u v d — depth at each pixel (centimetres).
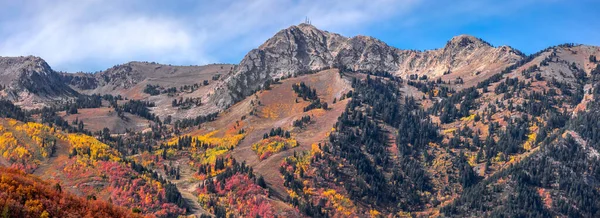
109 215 13575
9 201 12081
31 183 13512
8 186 12731
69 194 14050
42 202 12675
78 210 13200
